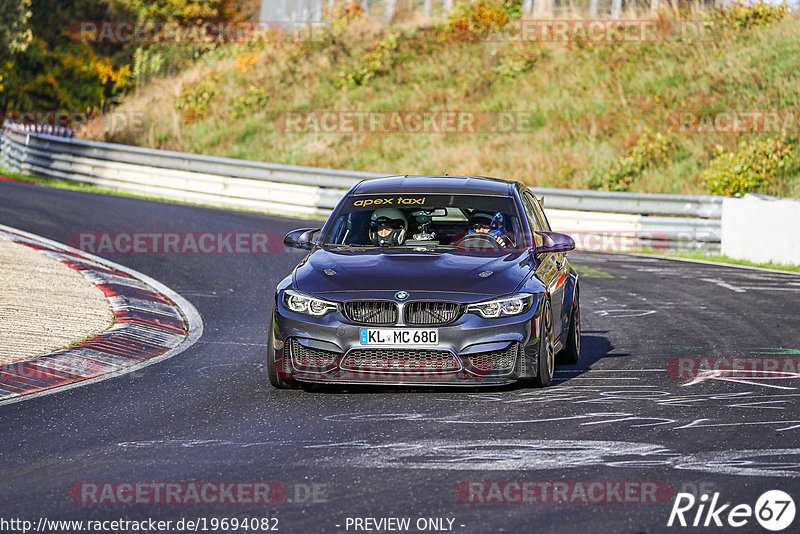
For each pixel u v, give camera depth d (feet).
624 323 134.82
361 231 101.04
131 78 462.60
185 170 308.60
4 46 440.86
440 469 64.69
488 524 53.83
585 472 63.87
